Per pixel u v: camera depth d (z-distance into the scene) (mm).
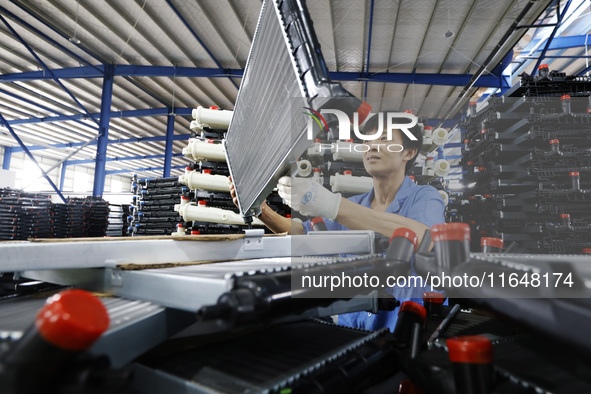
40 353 376
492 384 590
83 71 6648
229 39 5816
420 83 5930
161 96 8117
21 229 5871
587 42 5465
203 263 1071
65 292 410
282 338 923
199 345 852
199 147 2766
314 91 735
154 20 5297
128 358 604
